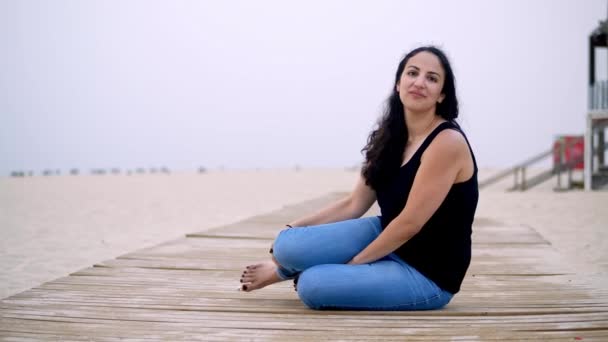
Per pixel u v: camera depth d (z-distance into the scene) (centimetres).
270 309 295
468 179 281
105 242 852
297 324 266
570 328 260
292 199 1947
